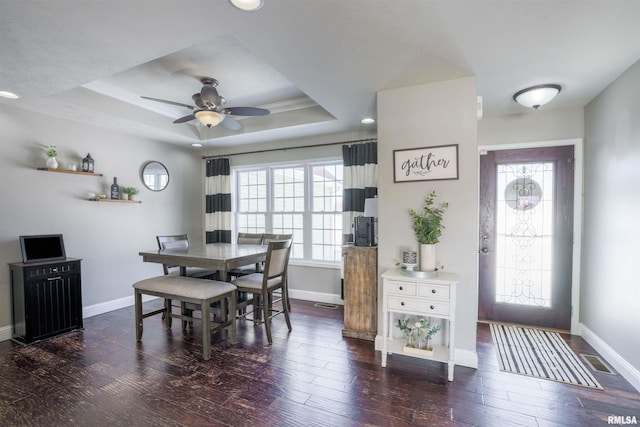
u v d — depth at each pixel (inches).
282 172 190.4
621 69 89.8
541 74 93.4
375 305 118.5
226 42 94.7
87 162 144.0
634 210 85.7
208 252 129.5
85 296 146.6
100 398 81.9
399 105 104.6
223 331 122.5
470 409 76.6
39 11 63.4
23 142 126.3
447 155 98.9
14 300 120.0
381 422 72.2
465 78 96.4
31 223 128.3
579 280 123.0
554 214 127.6
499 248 135.9
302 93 137.2
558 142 124.7
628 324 88.4
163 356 105.9
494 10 63.4
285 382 89.3
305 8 62.7
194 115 116.8
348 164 158.6
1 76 95.1
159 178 182.1
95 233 150.9
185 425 71.6
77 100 123.0
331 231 175.9
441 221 99.9
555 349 109.6
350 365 99.0
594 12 63.7
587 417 73.3
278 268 124.6
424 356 94.1
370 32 71.6
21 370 96.5
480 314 139.0
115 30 70.9
